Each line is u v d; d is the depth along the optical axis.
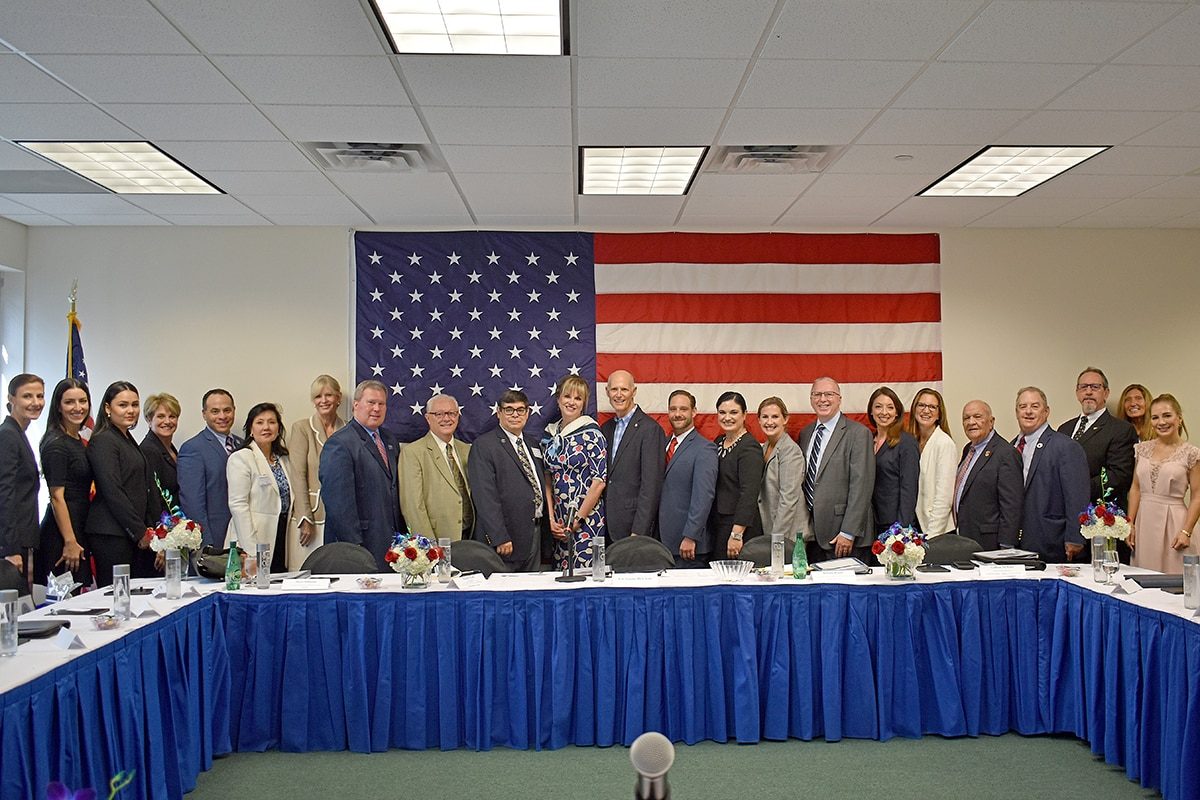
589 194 5.48
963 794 3.36
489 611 3.82
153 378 6.14
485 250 6.30
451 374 6.23
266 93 3.76
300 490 5.65
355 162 4.79
